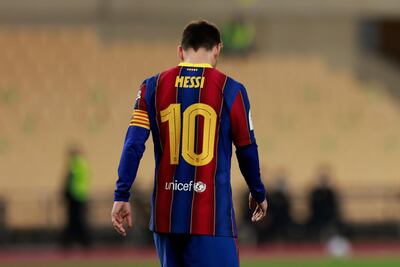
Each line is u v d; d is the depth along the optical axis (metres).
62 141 95.44
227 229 17.44
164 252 17.78
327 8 110.31
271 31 109.50
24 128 97.00
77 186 73.62
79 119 98.62
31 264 60.97
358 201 87.69
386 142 97.62
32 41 107.94
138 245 77.44
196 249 17.36
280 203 77.12
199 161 17.52
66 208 74.00
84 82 103.06
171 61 106.31
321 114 100.81
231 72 105.88
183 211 17.39
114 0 109.81
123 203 17.50
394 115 101.50
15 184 89.44
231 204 17.64
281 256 65.94
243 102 17.67
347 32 110.38
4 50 106.44
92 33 109.25
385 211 87.31
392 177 93.56
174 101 17.72
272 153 95.69
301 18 110.00
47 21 109.69
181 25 109.62
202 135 17.56
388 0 110.94
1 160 92.31
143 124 17.80
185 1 109.75
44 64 105.12
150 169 90.19
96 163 93.06
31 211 85.12
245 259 63.22
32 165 92.00
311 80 105.31
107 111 99.62
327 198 77.00
